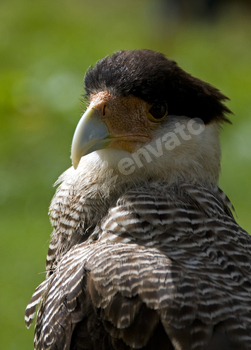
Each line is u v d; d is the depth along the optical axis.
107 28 29.00
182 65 24.97
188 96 6.43
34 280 13.02
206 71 24.31
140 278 5.27
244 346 4.93
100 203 6.25
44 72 22.39
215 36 27.98
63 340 5.61
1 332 11.69
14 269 13.30
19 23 29.20
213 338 4.96
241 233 6.21
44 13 30.59
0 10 31.02
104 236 5.90
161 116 6.45
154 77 6.36
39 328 6.10
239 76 23.52
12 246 14.06
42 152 17.62
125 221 5.86
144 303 5.18
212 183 6.59
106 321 5.33
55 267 6.54
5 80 21.31
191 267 5.41
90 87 6.69
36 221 15.09
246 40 27.67
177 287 5.17
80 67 22.97
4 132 18.53
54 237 6.76
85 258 5.69
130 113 6.41
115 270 5.38
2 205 15.89
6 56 24.73
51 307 5.78
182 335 5.00
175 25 27.73
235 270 5.60
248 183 16.58
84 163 6.52
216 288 5.25
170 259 5.42
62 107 19.45
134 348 5.16
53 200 6.86
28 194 16.23
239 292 5.34
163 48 26.88
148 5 29.02
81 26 29.03
